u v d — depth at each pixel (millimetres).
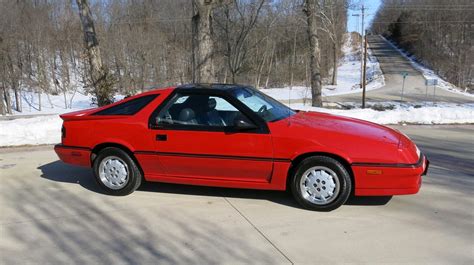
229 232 4164
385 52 93438
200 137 4883
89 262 3609
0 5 41438
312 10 22859
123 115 5289
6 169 6664
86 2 16156
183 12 54625
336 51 61500
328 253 3684
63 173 6398
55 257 3717
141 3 55781
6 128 9555
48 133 9625
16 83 44312
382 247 3781
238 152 4770
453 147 8266
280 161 4656
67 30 52500
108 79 16969
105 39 49906
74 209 4871
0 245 3967
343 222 4359
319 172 4602
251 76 53156
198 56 12055
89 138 5352
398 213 4586
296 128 4703
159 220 4504
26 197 5301
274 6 46062
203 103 5016
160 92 5254
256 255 3674
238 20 29234
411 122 11844
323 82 62562
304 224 4324
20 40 47406
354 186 4570
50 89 52062
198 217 4570
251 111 4809
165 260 3615
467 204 4852
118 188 5297
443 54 63531
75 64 54281
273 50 55531
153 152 5078
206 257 3658
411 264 3465
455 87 52531
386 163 4410
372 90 47406
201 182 5062
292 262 3533
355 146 4492
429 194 5211
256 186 4863
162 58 54156
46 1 51688
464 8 62812
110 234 4168
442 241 3887
